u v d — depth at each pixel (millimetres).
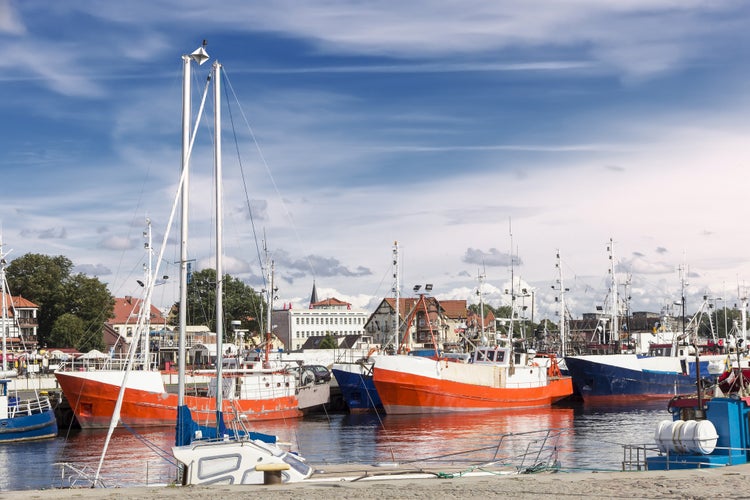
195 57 40969
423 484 24969
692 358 103500
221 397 40688
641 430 66438
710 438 30203
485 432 66312
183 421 37312
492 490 23312
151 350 105562
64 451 57844
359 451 55938
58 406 73312
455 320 189375
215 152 44188
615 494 22281
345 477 32156
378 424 73562
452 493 22891
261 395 76812
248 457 30672
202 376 80562
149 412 69375
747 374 37594
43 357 112188
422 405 79688
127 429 69062
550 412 82812
